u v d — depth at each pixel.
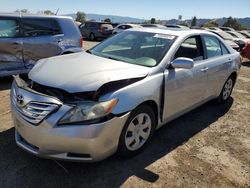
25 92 3.03
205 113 5.23
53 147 2.83
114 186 2.95
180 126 4.55
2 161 3.22
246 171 3.43
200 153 3.75
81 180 2.99
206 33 4.83
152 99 3.41
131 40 4.29
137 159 3.45
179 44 4.02
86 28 23.47
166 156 3.59
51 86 2.97
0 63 6.16
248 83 7.94
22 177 2.98
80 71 3.22
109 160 3.37
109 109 2.88
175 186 3.03
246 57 12.26
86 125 2.78
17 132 3.24
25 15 6.54
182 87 3.97
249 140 4.27
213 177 3.26
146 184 3.01
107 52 4.19
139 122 3.37
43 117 2.81
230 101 6.05
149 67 3.60
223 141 4.16
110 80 3.03
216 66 4.84
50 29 6.94
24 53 6.48
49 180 2.96
